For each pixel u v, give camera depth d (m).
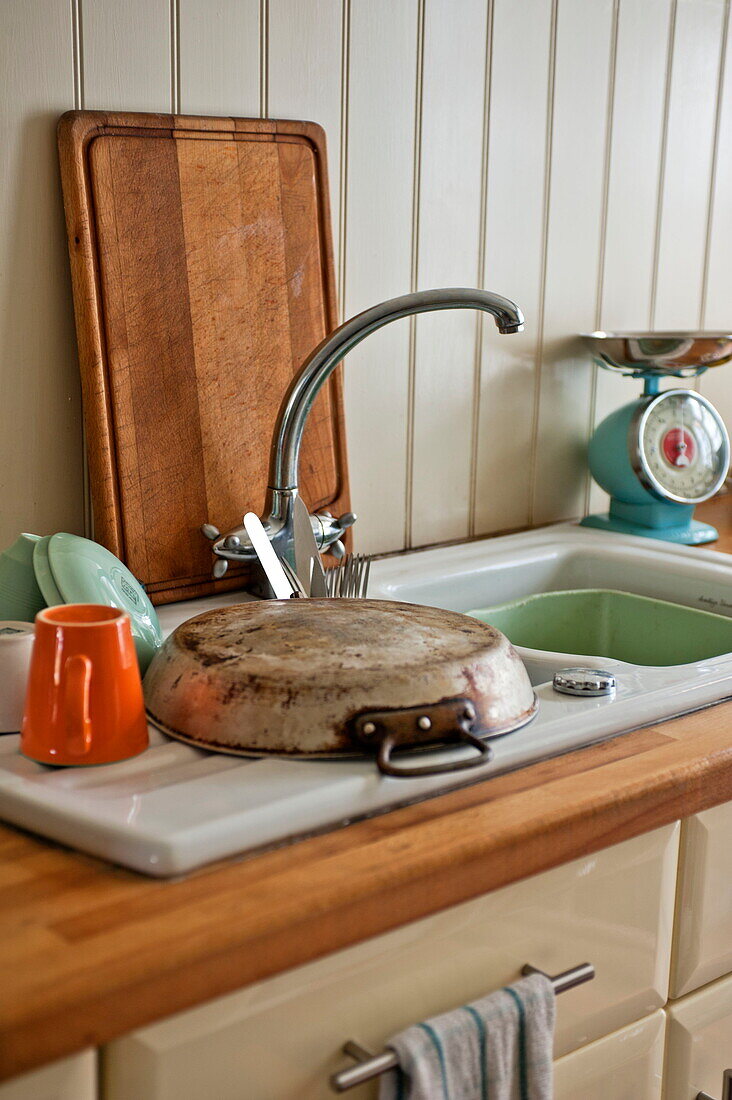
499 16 1.50
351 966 0.71
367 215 1.42
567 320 1.70
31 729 0.81
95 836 0.71
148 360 1.21
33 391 1.18
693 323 1.91
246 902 0.67
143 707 0.84
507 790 0.83
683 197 1.83
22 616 0.99
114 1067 0.63
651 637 1.43
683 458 1.66
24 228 1.14
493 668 0.88
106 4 1.16
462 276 1.54
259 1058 0.68
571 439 1.75
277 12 1.29
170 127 1.20
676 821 0.89
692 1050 0.96
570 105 1.62
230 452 1.29
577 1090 0.87
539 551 1.56
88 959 0.60
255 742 0.82
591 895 0.84
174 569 1.26
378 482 1.51
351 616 0.96
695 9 1.76
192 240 1.23
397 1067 0.73
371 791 0.78
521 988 0.79
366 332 1.15
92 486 1.19
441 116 1.47
